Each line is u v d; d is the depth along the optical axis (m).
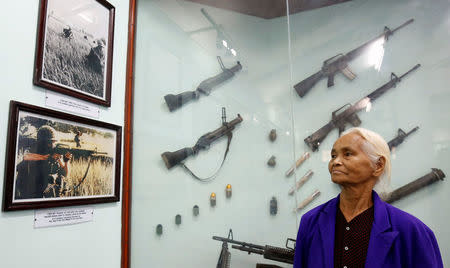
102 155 1.97
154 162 2.36
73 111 1.79
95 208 1.90
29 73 1.55
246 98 2.51
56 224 1.64
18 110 1.47
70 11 1.83
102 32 2.07
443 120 2.08
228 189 2.41
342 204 0.94
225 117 2.52
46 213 1.59
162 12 2.60
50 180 1.61
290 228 2.25
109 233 2.00
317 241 0.93
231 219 2.37
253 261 2.27
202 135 2.51
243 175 2.41
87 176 1.84
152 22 2.53
